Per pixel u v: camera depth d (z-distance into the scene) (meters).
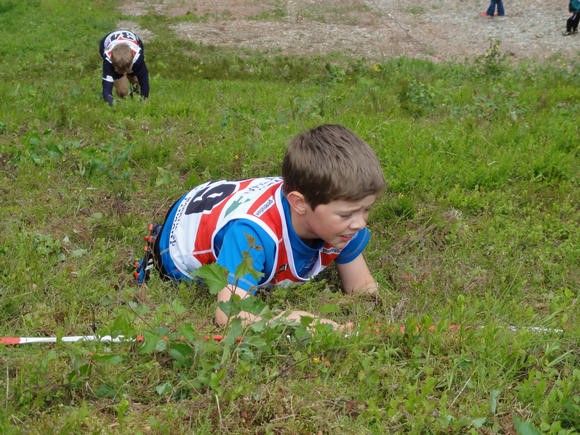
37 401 2.53
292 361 2.78
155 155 5.75
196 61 15.99
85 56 17.42
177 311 2.85
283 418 2.48
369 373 2.66
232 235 3.12
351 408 2.56
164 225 3.72
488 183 5.17
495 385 2.69
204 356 2.71
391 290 3.73
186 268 3.50
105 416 2.53
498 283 3.72
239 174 5.47
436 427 2.41
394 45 18.34
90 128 6.77
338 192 2.87
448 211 4.71
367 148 2.98
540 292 3.69
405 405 2.45
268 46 18.61
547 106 7.99
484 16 20.27
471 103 8.26
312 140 2.98
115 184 4.98
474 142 5.99
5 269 3.61
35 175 5.11
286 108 7.89
